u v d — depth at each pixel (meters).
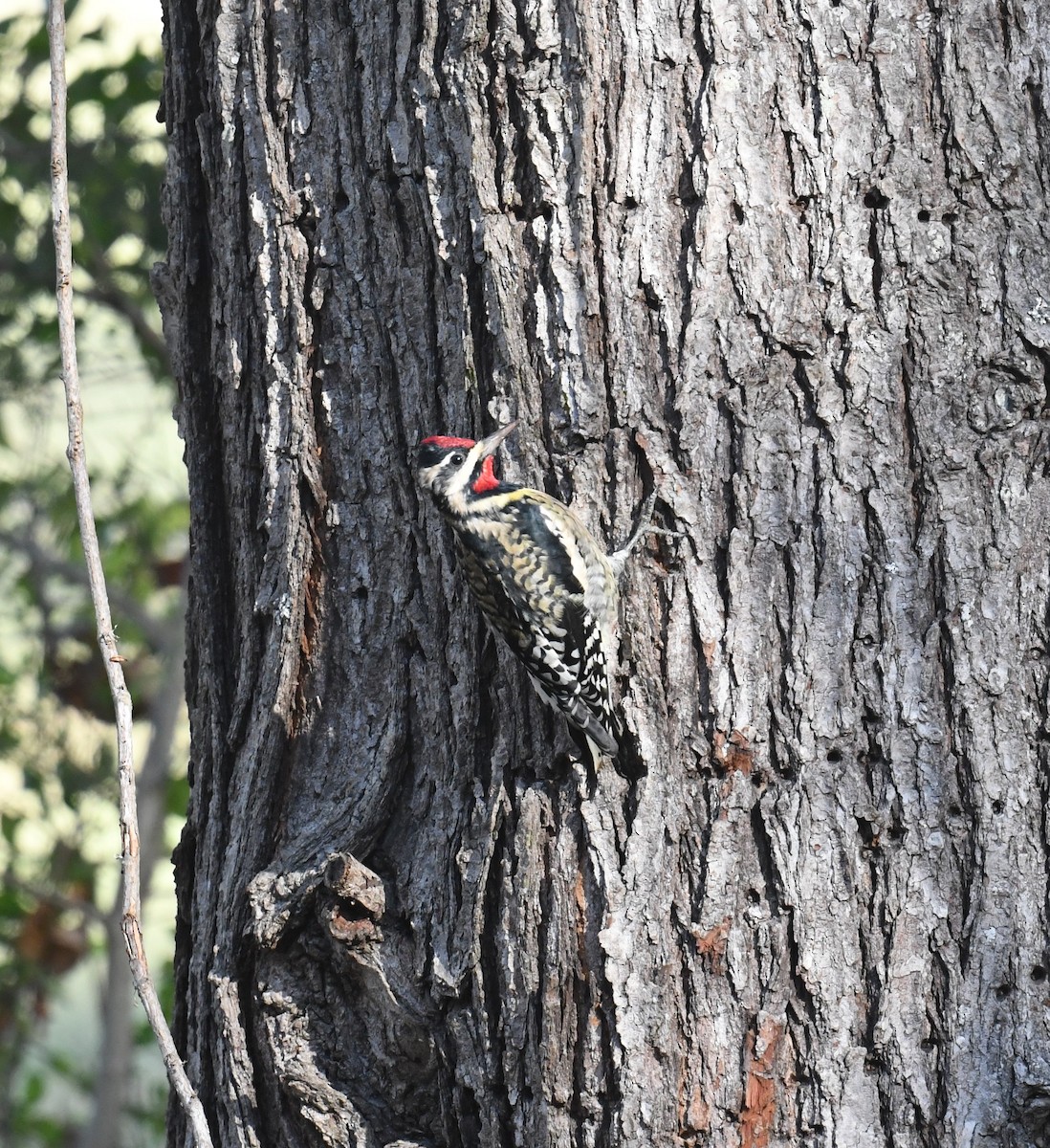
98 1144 17.31
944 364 8.68
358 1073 8.82
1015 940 8.48
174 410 10.66
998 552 8.64
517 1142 8.40
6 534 18.45
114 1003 17.66
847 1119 8.34
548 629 8.30
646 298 8.73
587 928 8.45
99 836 18.75
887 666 8.60
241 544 9.72
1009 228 8.75
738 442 8.68
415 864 8.91
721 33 8.70
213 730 9.83
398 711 9.16
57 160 8.27
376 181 9.19
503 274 8.84
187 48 10.05
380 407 9.25
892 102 8.73
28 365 18.58
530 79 8.79
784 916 8.45
